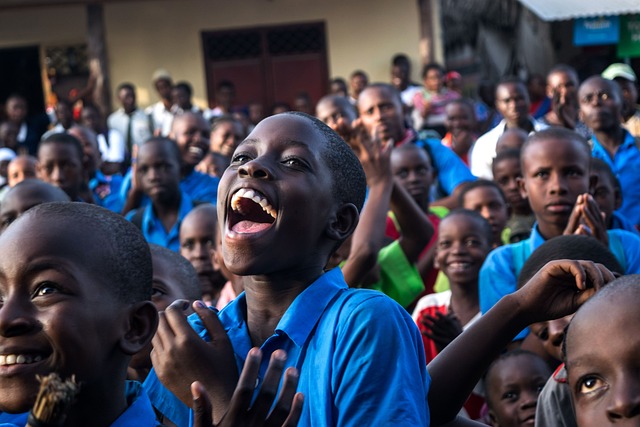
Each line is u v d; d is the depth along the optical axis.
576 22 12.49
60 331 1.98
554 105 7.14
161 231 6.13
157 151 6.16
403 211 4.22
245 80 15.26
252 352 1.90
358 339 2.14
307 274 2.32
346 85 14.09
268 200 2.21
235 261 2.21
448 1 15.09
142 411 2.17
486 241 4.81
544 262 3.23
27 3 14.17
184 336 2.20
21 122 13.18
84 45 14.98
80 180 6.63
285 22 15.23
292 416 1.89
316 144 2.30
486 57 15.27
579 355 2.00
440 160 7.13
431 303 4.84
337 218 2.35
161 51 15.05
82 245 2.05
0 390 2.00
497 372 3.66
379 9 15.18
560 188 4.31
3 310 1.98
